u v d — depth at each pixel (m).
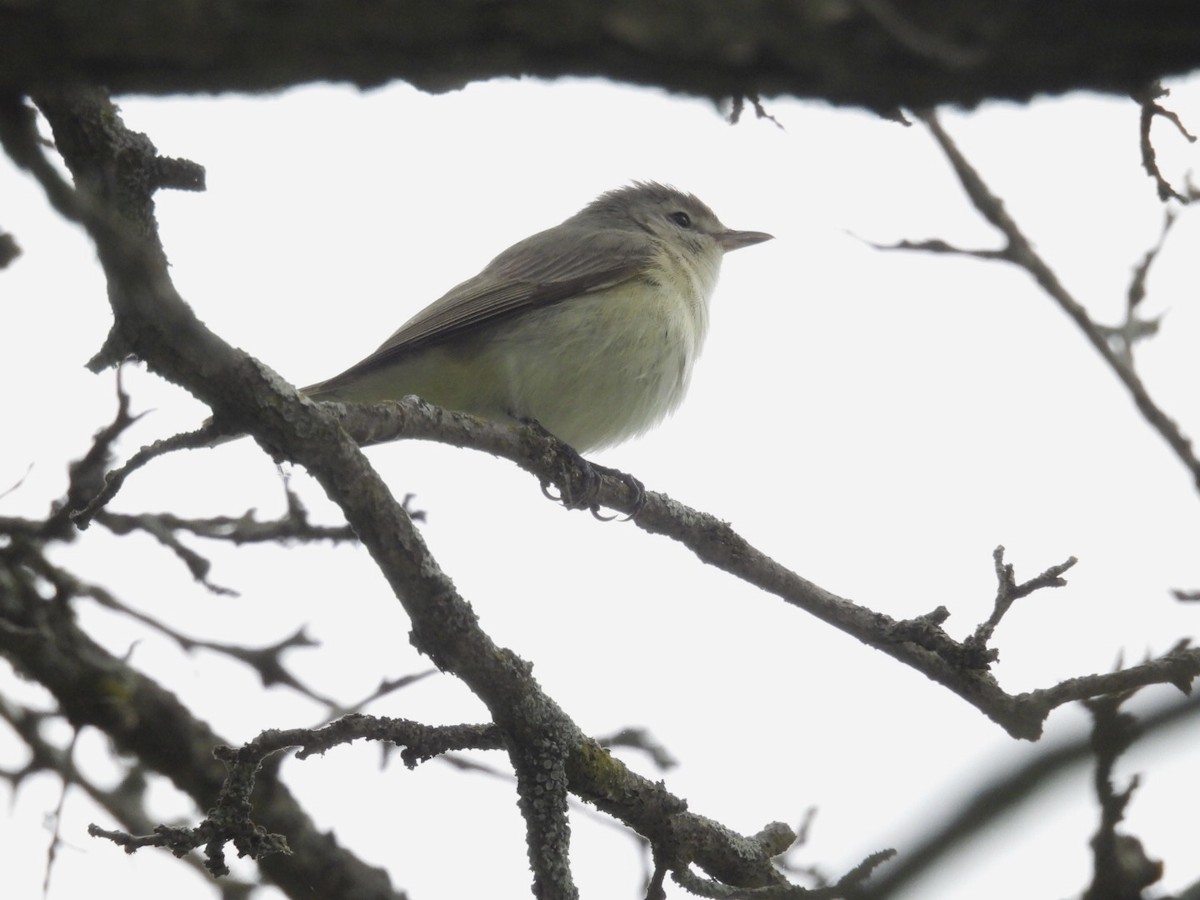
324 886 12.66
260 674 12.88
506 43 4.32
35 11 4.16
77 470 11.67
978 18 4.06
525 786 8.70
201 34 4.24
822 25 4.16
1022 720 9.40
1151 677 9.19
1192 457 10.78
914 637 9.59
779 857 9.91
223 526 12.29
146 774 12.95
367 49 4.33
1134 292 11.25
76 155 6.43
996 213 10.82
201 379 7.34
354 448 7.86
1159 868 6.59
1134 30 4.01
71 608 12.91
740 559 10.59
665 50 4.29
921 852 5.64
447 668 8.49
